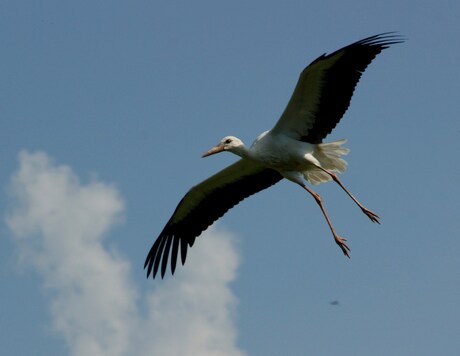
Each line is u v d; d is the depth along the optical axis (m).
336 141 16.52
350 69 16.06
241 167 17.88
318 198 16.75
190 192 18.41
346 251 16.61
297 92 15.97
